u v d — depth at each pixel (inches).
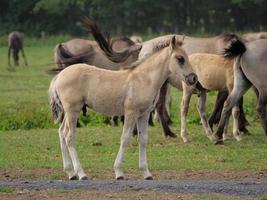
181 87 804.6
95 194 504.1
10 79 1526.8
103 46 736.3
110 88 569.6
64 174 610.9
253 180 572.1
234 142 787.4
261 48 735.7
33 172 623.8
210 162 671.8
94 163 663.8
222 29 2785.4
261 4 2659.9
